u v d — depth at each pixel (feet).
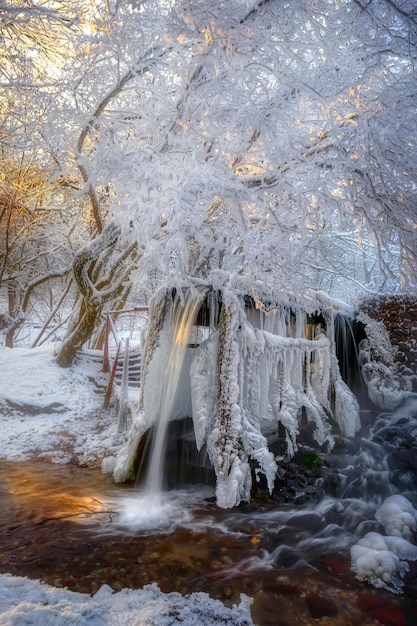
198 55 16.57
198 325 18.16
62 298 52.31
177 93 20.66
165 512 14.40
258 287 18.78
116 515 14.15
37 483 17.60
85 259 29.71
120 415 24.71
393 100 17.78
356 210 19.70
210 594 9.46
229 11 15.60
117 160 16.06
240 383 15.99
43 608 8.28
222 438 15.38
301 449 18.63
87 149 26.84
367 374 24.97
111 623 8.11
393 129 17.52
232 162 21.34
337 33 17.57
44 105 26.30
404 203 19.35
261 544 12.05
